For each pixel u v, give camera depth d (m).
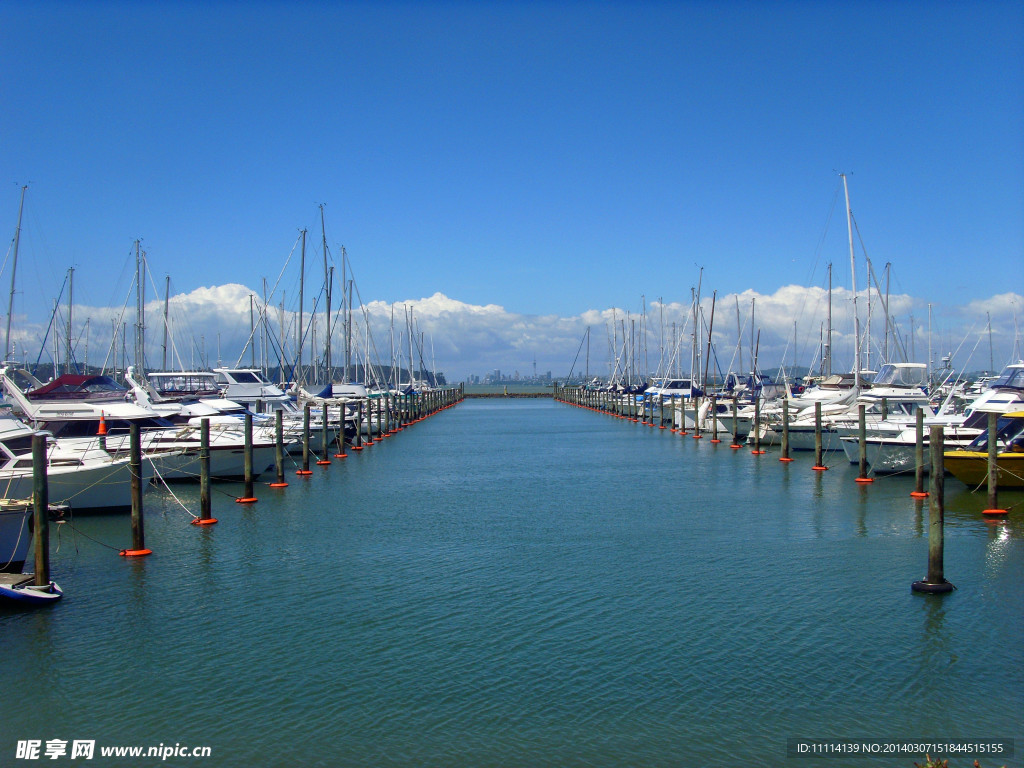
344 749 14.12
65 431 38.31
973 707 15.41
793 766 13.55
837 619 19.83
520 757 13.83
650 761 13.70
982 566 24.16
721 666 17.17
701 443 66.44
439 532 29.70
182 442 38.38
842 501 35.53
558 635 18.94
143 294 68.25
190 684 16.45
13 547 21.81
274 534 29.16
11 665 17.33
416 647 18.25
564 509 34.53
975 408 37.91
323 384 79.25
